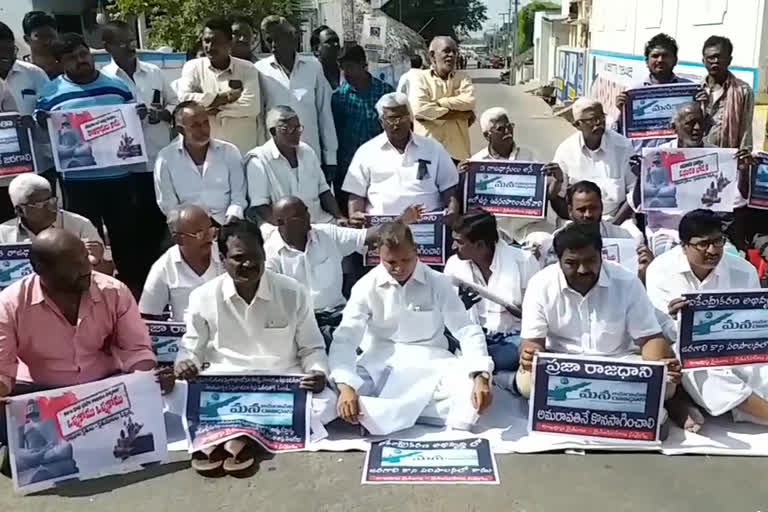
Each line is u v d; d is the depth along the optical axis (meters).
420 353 4.35
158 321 4.36
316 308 5.00
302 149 5.69
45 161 6.04
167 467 3.83
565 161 5.76
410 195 5.69
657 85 6.06
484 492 3.54
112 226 6.12
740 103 6.12
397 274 4.27
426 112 6.53
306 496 3.54
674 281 4.31
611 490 3.54
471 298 4.89
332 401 4.06
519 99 30.08
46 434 3.68
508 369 4.64
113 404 3.79
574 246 3.99
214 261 4.64
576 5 29.80
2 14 22.48
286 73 6.47
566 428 3.95
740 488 3.54
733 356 4.01
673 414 4.14
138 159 5.79
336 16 14.50
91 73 5.77
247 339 4.13
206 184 5.51
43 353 3.85
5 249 4.48
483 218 4.78
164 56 12.58
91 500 3.56
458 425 4.11
